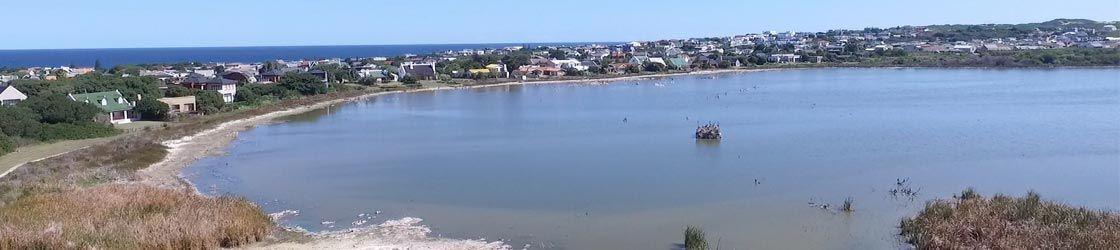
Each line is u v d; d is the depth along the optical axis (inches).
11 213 1242.6
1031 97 3737.7
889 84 5027.1
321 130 2847.0
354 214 1391.5
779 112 3193.9
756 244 1148.5
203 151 2276.1
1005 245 1015.0
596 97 4370.1
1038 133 2349.9
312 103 4094.5
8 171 1801.2
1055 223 1110.4
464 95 4751.5
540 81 6082.7
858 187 1540.4
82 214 1229.7
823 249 1117.7
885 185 1556.3
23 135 2410.2
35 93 3580.2
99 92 3390.7
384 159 2052.2
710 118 2999.5
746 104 3654.0
